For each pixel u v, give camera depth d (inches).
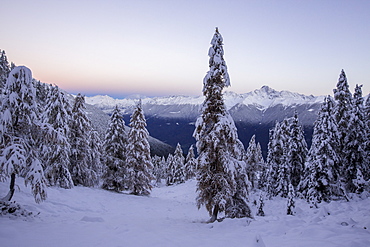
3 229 262.4
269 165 1390.3
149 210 794.8
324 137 844.0
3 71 921.5
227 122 570.9
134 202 898.1
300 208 771.4
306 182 961.5
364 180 861.8
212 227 424.5
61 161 830.5
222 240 301.0
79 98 1049.5
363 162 934.4
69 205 601.0
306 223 383.6
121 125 1176.2
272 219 450.6
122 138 1186.6
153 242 272.5
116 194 994.7
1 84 872.9
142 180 1128.2
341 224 364.5
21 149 386.9
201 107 610.5
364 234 292.2
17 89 399.2
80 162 1005.8
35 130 416.5
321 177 837.8
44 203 538.0
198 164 587.2
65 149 843.4
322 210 481.1
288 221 387.9
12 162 374.0
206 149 597.0
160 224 435.5
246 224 412.5
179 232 350.9
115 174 1146.7
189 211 889.5
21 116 402.6
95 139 1275.8
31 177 405.4
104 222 394.9
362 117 940.0
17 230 272.2
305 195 963.3
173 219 608.4
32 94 414.9
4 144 378.9
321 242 266.2
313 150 930.1
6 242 231.5
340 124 972.6
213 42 587.8
